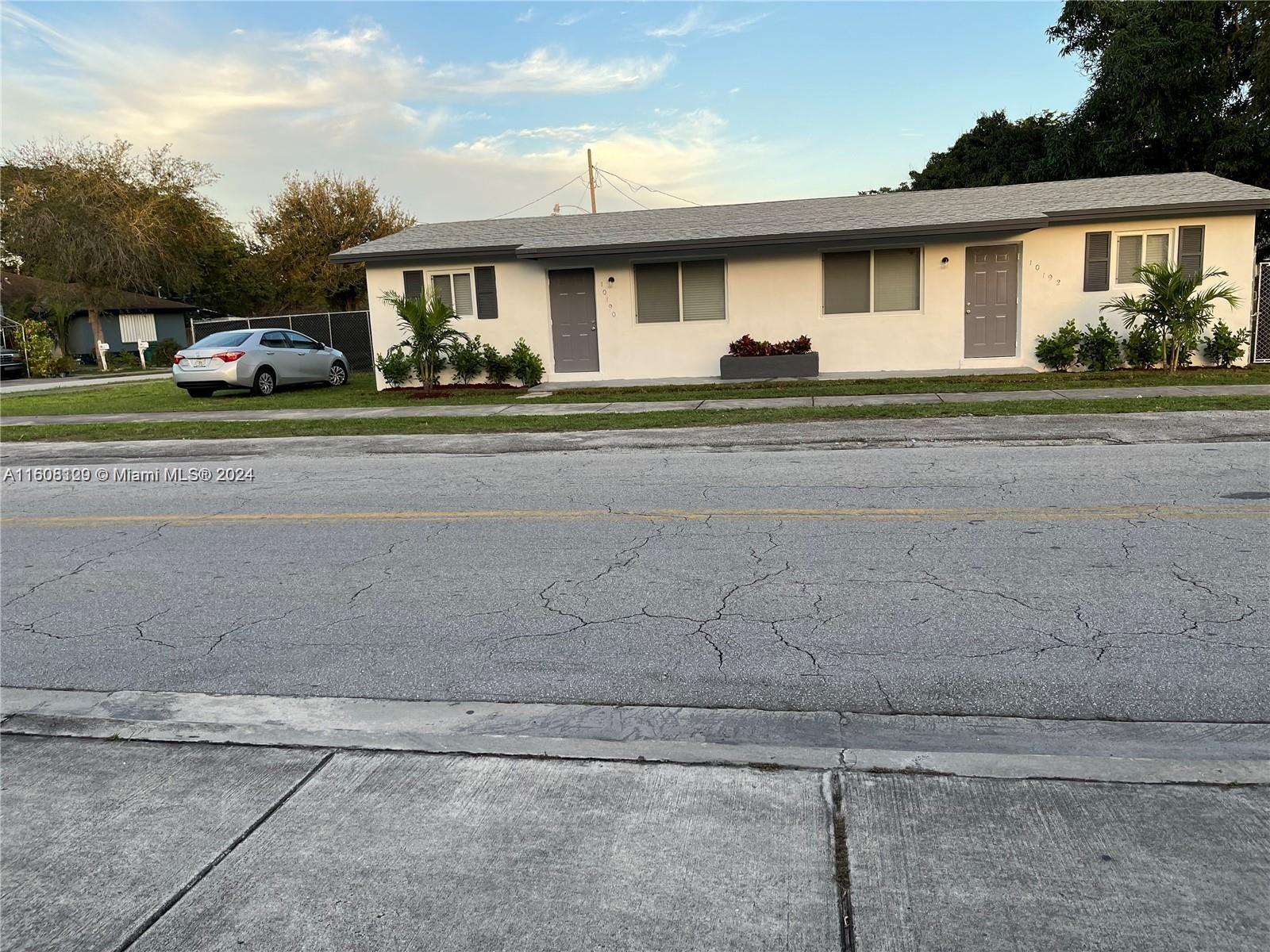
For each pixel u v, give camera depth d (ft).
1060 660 14.67
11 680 15.70
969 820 10.29
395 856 10.03
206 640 17.25
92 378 110.22
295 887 9.57
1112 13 85.66
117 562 23.13
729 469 32.50
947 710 13.23
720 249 62.80
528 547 22.71
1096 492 26.05
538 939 8.61
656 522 24.70
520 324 66.95
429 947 8.57
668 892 9.21
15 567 22.98
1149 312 56.39
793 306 64.64
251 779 11.90
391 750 12.56
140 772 12.21
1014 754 11.82
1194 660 14.44
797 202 74.33
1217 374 54.08
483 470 34.47
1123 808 10.44
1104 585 17.97
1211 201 56.95
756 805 10.76
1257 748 11.78
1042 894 9.00
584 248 62.39
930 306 63.05
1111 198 61.31
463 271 66.90
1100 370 59.52
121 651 16.85
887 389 54.13
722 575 19.71
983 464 31.22
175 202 147.64
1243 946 8.23
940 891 9.10
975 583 18.45
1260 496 24.80
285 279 168.66
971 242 61.77
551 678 14.89
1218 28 84.53
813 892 9.14
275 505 29.37
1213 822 10.11
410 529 25.12
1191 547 20.18
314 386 75.41
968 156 110.22
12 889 9.77
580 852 9.95
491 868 9.73
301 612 18.63
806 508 25.64
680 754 12.11
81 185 130.62
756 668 14.92
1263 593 17.22
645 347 66.59
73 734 13.48
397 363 66.90
